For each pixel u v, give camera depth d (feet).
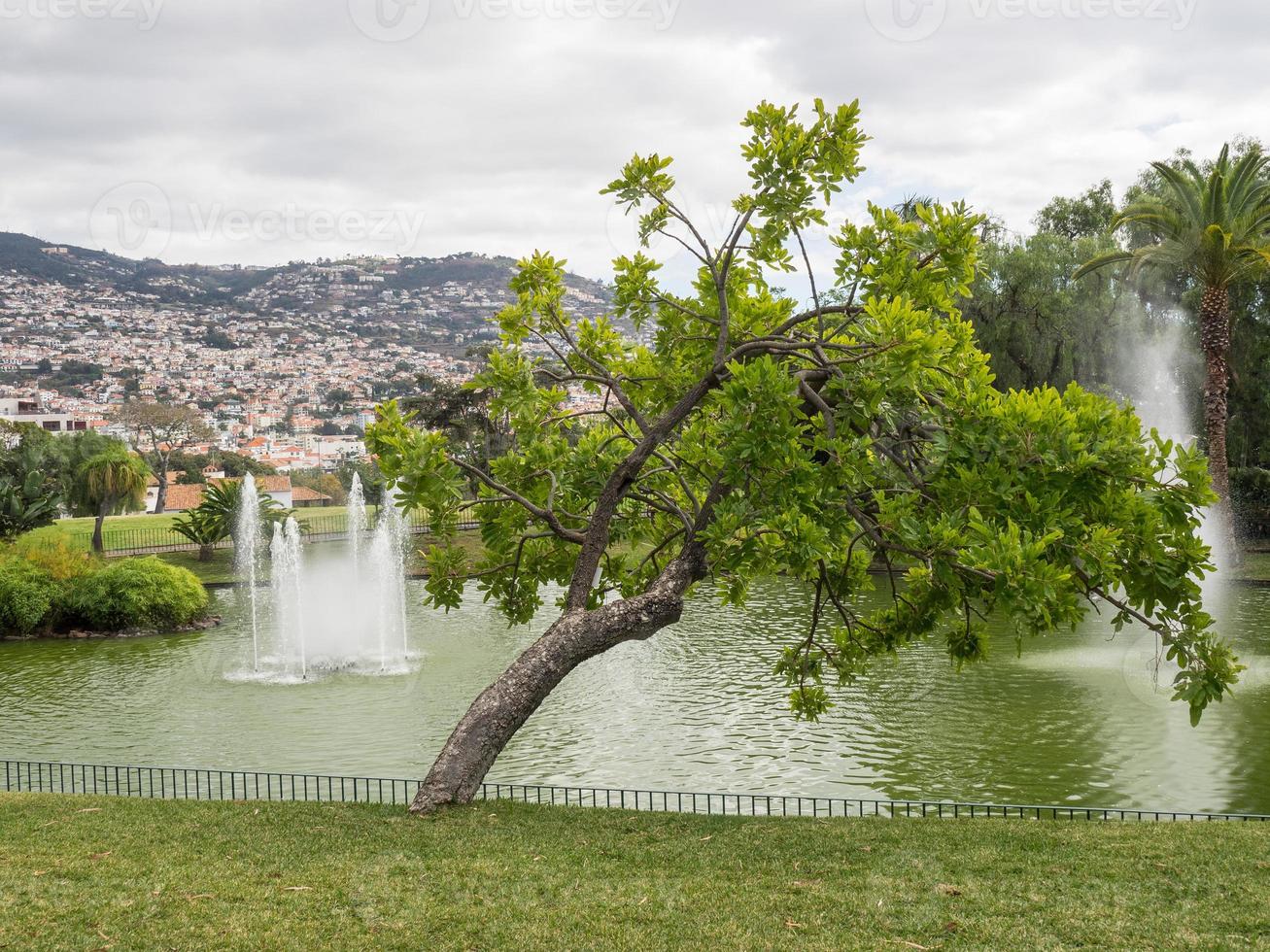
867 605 105.40
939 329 37.09
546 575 47.11
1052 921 23.93
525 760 56.80
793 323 41.11
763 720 64.13
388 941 22.58
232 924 23.40
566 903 24.89
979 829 34.37
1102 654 81.46
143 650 99.25
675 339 46.73
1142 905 25.02
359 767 56.49
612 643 36.86
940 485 34.30
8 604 107.65
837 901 25.23
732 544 36.01
